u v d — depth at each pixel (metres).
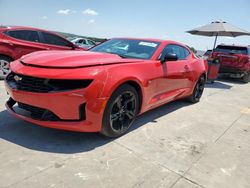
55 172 2.26
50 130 3.10
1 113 3.51
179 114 4.46
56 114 2.58
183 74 4.42
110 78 2.71
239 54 9.54
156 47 3.91
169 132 3.51
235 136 3.67
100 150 2.74
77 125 2.60
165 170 2.49
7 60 5.94
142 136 3.25
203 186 2.31
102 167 2.41
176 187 2.24
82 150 2.70
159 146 3.01
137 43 4.05
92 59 2.93
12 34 5.96
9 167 2.26
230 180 2.47
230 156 2.98
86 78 2.54
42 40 6.44
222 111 5.07
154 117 4.11
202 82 5.52
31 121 2.71
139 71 3.18
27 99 2.64
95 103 2.60
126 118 3.19
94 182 2.18
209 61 8.67
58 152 2.61
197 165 2.67
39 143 2.76
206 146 3.19
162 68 3.70
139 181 2.26
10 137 2.82
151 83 3.41
